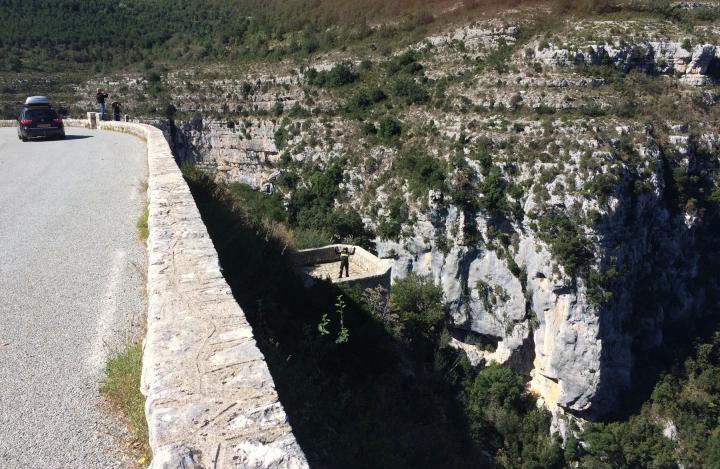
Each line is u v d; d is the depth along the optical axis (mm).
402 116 49938
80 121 34344
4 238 9570
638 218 36500
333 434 8414
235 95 64250
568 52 44438
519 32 50719
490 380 32844
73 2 89250
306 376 9156
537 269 36375
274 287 11734
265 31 78125
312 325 11703
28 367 5465
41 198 12555
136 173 15672
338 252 19750
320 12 77125
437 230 41094
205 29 85188
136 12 94125
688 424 35938
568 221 35031
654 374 38875
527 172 37125
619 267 35500
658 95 43094
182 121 62719
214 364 4090
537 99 42500
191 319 4809
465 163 39906
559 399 36656
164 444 3223
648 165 36781
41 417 4699
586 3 52562
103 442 4426
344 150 51281
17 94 60188
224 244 10562
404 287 31453
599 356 34875
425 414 13695
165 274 5891
